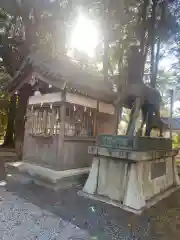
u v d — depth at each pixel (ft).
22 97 26.96
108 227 10.36
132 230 10.19
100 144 15.81
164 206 13.67
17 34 34.40
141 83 15.74
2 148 38.09
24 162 21.72
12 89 24.53
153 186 15.20
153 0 21.58
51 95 19.53
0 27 35.12
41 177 17.71
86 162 21.30
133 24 24.91
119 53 24.16
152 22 21.56
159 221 11.33
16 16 33.81
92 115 22.41
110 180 14.48
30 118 22.17
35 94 22.30
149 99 15.93
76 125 20.66
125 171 13.66
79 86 18.51
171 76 38.34
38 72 20.16
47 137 19.69
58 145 18.49
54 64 22.13
